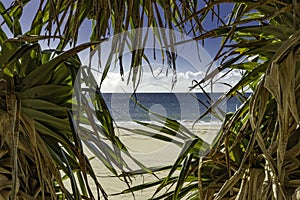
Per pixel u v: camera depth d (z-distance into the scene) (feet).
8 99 2.43
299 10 2.51
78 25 2.74
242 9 2.85
